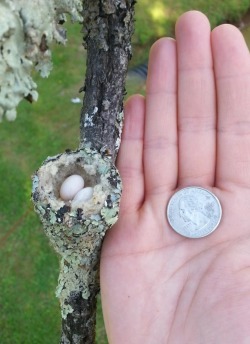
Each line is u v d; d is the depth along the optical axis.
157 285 0.13
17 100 0.09
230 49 0.14
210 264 0.13
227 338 0.11
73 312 0.13
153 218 0.13
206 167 0.14
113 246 0.13
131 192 0.14
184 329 0.12
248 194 0.14
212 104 0.14
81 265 0.12
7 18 0.09
